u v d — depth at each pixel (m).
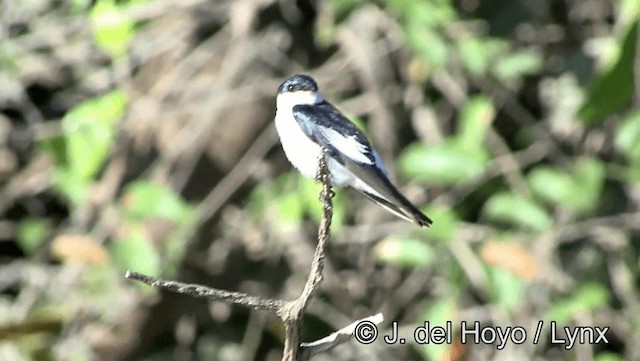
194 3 12.05
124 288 12.13
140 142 12.37
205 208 11.96
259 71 12.51
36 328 11.73
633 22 10.25
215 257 12.51
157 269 10.53
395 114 12.74
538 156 12.23
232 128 12.16
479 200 12.37
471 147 10.73
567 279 11.84
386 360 12.30
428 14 10.88
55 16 12.64
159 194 10.66
